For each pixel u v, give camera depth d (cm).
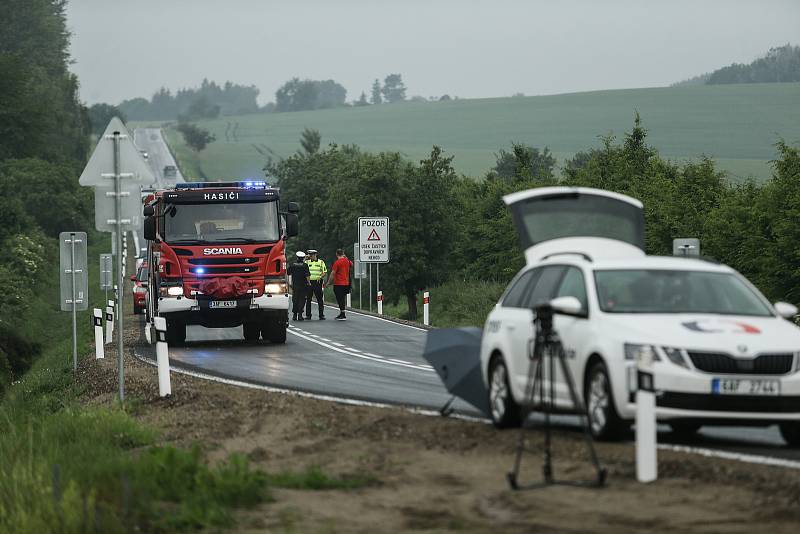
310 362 7625
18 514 2775
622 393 3394
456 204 16662
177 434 4459
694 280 3738
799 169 9200
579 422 4109
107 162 5247
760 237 9156
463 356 4162
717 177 11325
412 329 11175
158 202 9019
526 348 3759
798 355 3397
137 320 14362
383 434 3925
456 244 16712
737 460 3117
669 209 11019
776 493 2709
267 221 8888
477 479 3106
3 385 10512
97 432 4381
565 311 3603
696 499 2706
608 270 3738
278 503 2917
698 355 3366
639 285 3684
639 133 14412
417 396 5309
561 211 4275
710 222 9831
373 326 11606
